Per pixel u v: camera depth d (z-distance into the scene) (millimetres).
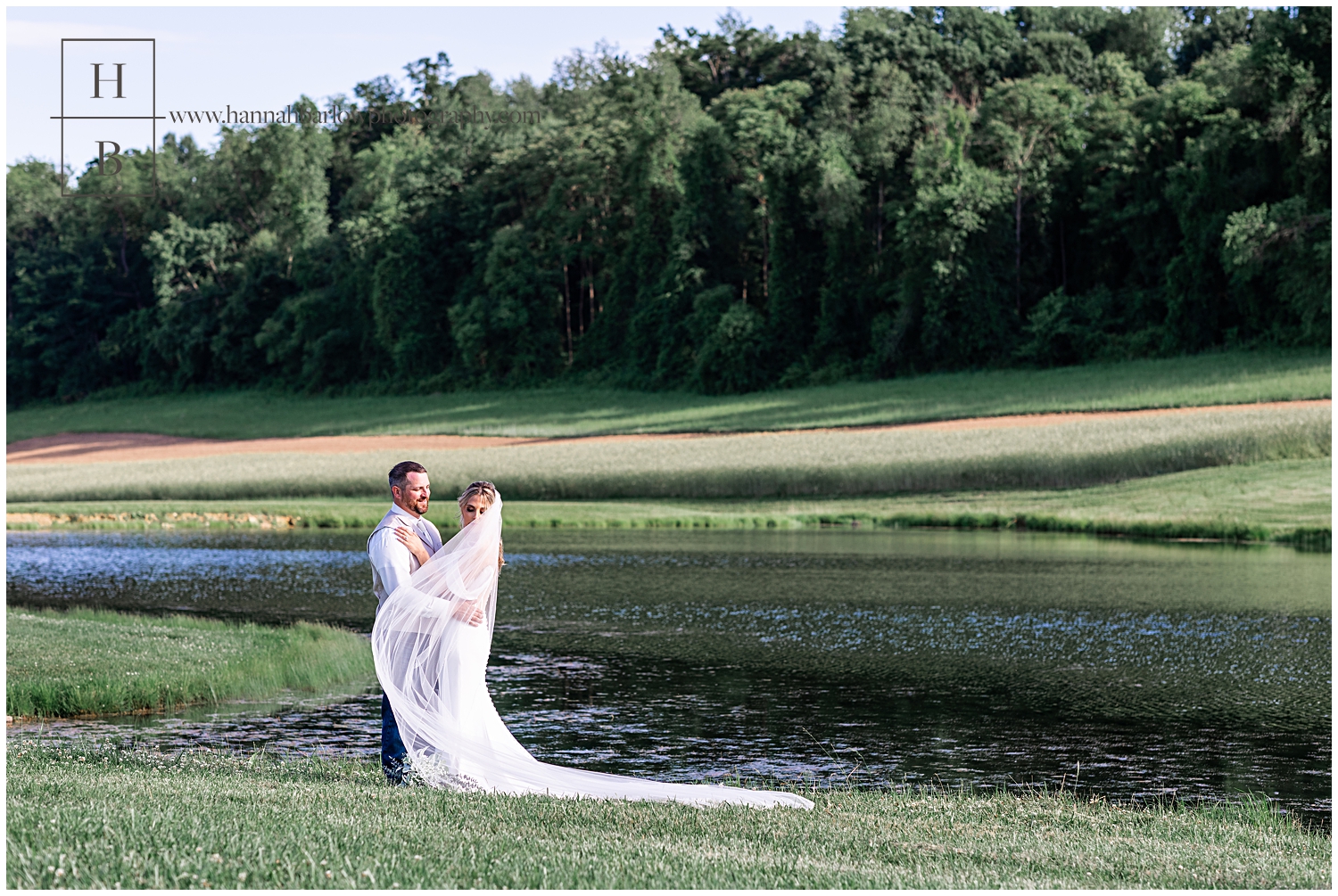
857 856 5496
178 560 29000
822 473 42594
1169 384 60312
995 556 28281
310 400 100938
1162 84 88500
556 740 11328
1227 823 7324
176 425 92750
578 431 70125
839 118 94625
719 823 6121
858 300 88000
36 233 123062
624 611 20141
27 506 43375
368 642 16516
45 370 119375
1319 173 66562
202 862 4508
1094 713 12492
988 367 78875
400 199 105500
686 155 93688
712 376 86500
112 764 7512
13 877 4234
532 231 102188
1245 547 29969
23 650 14422
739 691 13711
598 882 4629
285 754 10383
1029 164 83938
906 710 12727
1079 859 5734
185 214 120812
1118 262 83938
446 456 53812
